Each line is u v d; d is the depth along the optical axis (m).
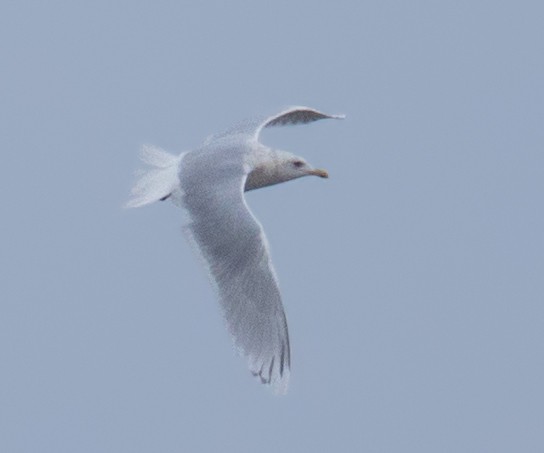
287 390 15.95
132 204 16.89
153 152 17.48
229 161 17.22
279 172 18.17
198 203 16.59
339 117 19.05
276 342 15.99
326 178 18.41
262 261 16.03
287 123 19.05
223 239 16.19
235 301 16.05
